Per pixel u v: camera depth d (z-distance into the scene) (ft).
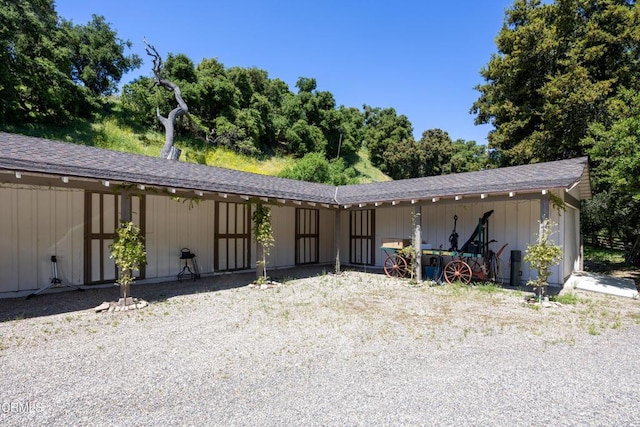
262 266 26.23
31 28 55.06
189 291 24.09
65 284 23.16
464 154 130.82
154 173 21.58
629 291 24.50
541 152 47.88
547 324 16.52
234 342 13.89
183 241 28.94
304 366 11.50
